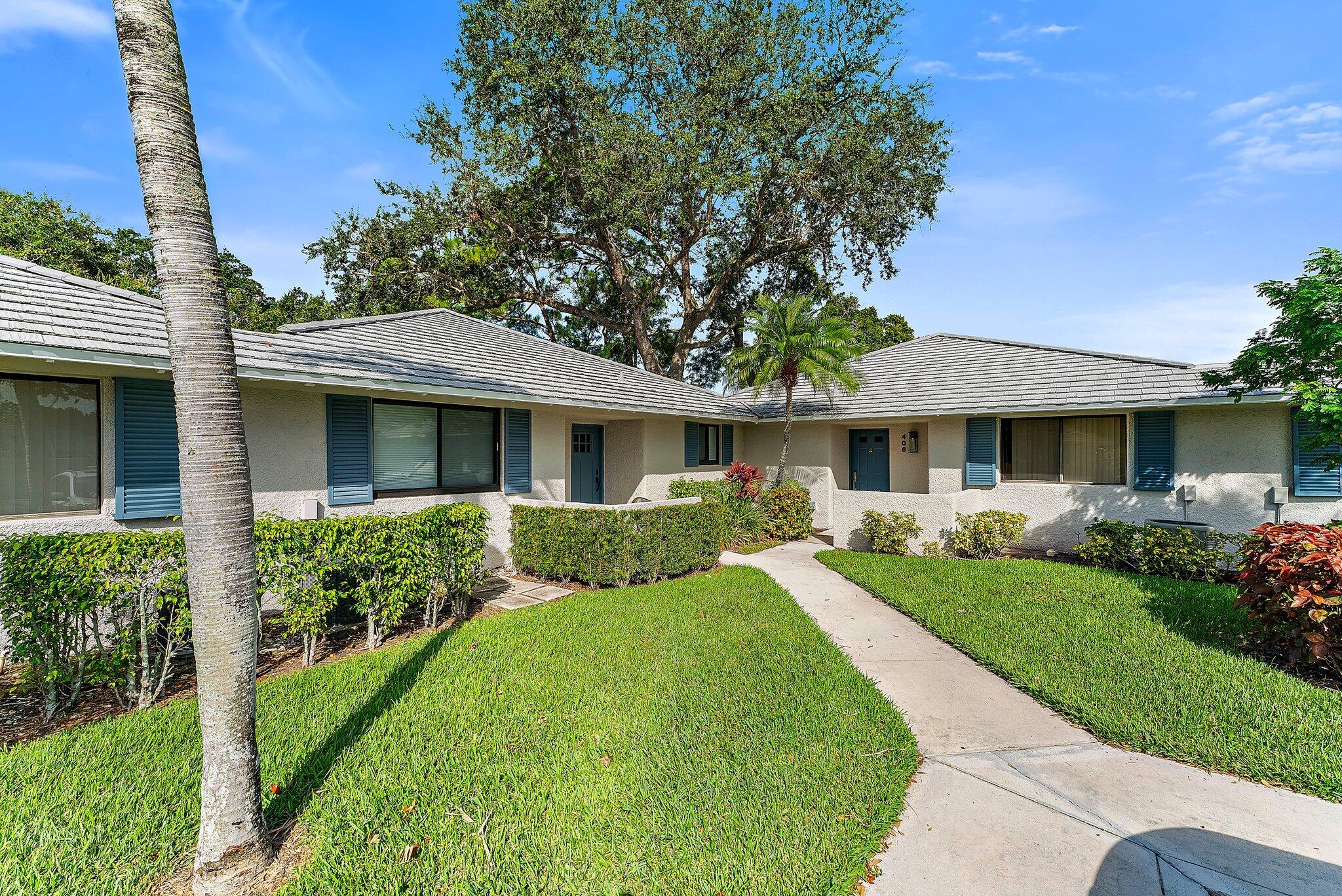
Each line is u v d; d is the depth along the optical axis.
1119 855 3.00
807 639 6.34
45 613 4.37
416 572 6.48
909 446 15.30
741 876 2.83
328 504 7.73
